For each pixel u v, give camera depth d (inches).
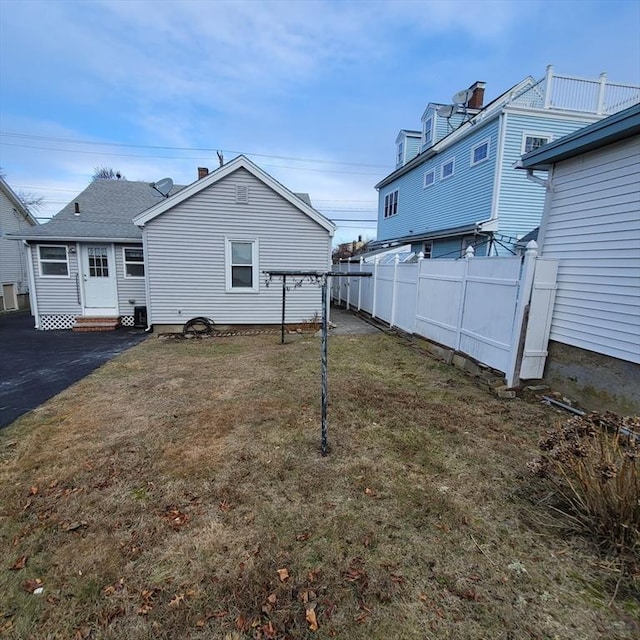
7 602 69.4
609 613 67.0
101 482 109.3
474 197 491.5
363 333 361.4
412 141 711.7
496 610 67.8
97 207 466.9
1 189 578.9
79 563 78.7
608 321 158.4
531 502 99.5
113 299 418.3
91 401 177.2
